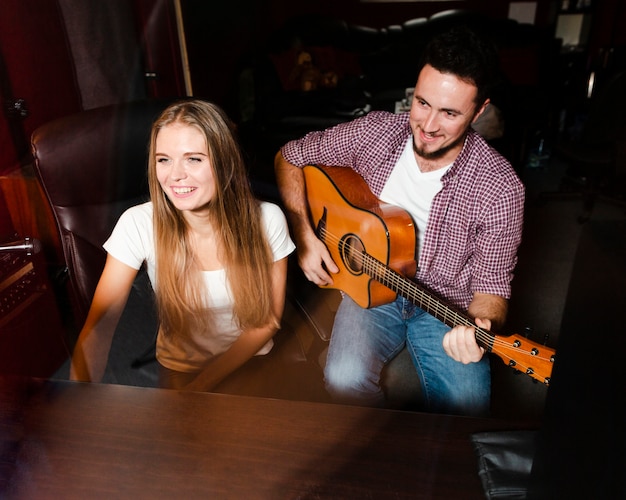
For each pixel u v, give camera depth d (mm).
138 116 1217
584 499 374
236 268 1168
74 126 1192
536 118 3477
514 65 4016
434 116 1217
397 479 644
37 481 663
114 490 647
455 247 1361
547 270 2406
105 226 1288
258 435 711
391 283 1385
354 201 1449
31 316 1475
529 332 1014
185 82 3277
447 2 4551
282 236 1235
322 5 4703
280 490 637
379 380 1311
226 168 1099
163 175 1082
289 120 3824
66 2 2188
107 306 1191
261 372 1264
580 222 2822
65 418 752
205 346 1275
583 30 4332
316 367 1346
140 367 1285
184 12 3209
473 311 1300
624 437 330
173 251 1150
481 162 1276
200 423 734
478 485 634
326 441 698
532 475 465
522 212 1281
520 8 4422
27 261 1461
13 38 1896
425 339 1338
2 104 1842
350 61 4258
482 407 1210
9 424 746
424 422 724
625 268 332
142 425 736
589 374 365
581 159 2717
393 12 4660
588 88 3393
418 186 1358
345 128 1489
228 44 3977
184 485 649
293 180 1598
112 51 2457
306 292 1519
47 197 1225
